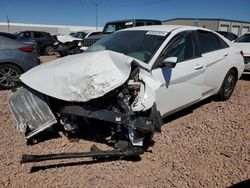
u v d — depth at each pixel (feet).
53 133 13.50
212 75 17.38
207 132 14.69
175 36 14.80
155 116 11.50
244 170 11.27
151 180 10.44
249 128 15.38
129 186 10.04
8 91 21.42
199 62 15.94
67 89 10.82
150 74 11.73
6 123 14.82
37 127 11.66
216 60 17.57
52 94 10.94
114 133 12.38
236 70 20.11
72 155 10.83
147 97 10.86
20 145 12.56
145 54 13.65
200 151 12.64
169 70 13.65
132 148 11.47
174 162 11.66
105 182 10.21
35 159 10.46
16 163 11.21
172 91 14.01
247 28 174.60
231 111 17.98
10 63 22.71
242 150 12.87
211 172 11.06
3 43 22.71
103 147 12.41
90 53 12.40
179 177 10.68
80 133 13.20
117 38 15.93
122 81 10.54
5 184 9.97
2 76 22.67
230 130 15.06
